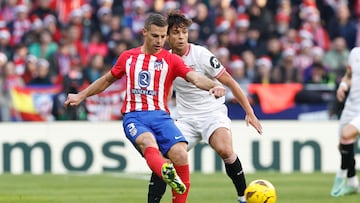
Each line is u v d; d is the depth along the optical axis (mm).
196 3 70938
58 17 69812
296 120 58094
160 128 25906
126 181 46219
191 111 30625
